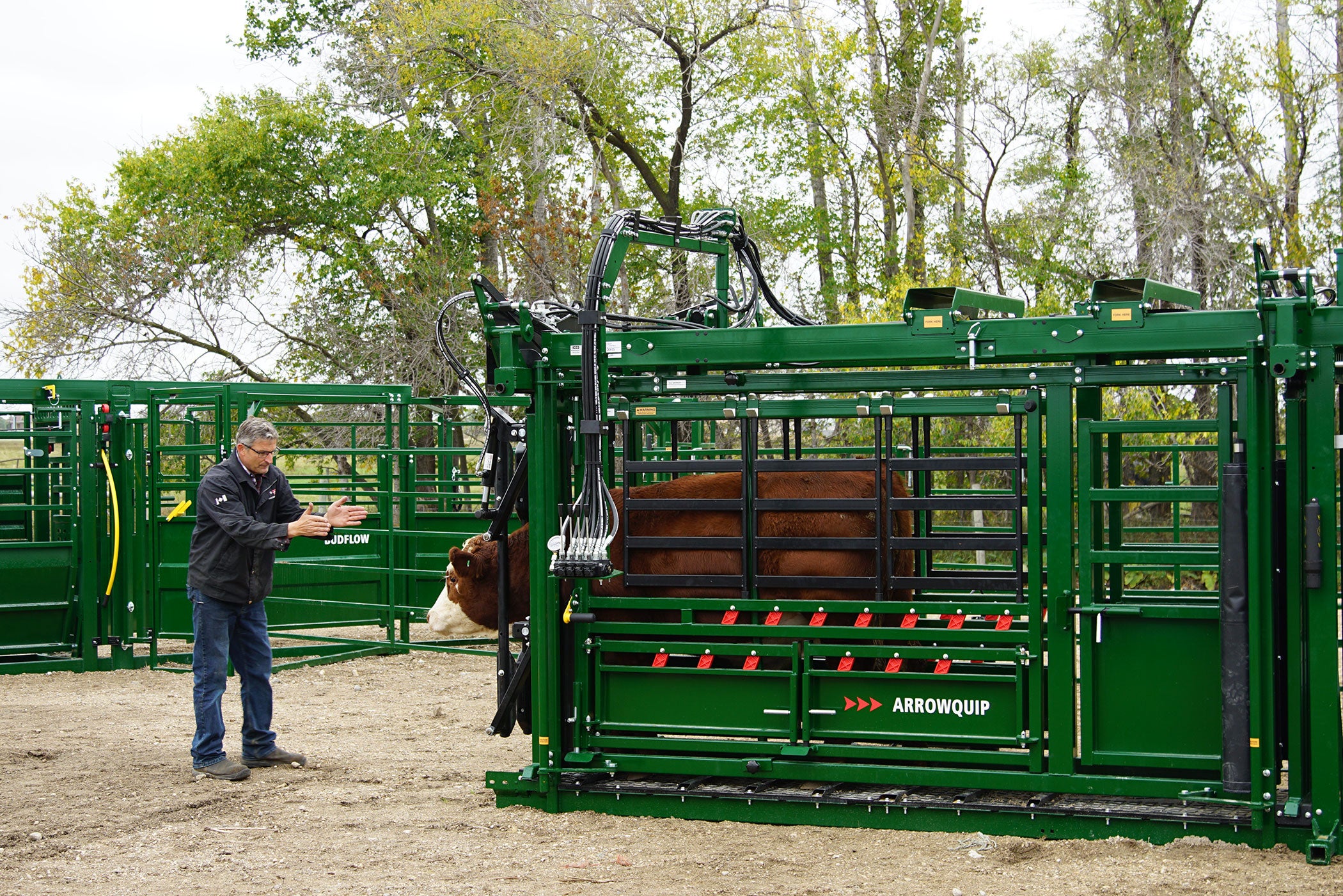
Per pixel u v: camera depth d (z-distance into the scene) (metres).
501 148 25.47
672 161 26.69
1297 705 5.12
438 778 6.98
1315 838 5.03
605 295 5.95
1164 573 13.55
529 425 6.14
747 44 25.67
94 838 5.85
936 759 5.64
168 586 11.55
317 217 27.02
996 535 6.04
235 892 5.00
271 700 7.29
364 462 26.78
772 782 5.98
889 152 27.66
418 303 26.31
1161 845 5.25
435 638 12.90
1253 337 5.02
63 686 10.72
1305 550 5.06
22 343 26.16
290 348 27.64
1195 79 22.03
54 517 12.12
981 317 6.00
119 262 26.50
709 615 6.08
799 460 5.87
